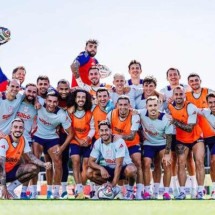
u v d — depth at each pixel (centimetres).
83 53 1088
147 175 925
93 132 942
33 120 953
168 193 904
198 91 991
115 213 434
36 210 477
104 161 884
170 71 1013
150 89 984
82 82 1060
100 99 938
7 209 496
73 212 445
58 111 936
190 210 494
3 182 827
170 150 921
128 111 921
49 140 945
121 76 995
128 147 919
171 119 915
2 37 1092
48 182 967
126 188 914
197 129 940
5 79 1099
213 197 926
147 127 927
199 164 924
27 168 855
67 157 966
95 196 893
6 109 922
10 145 844
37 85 959
